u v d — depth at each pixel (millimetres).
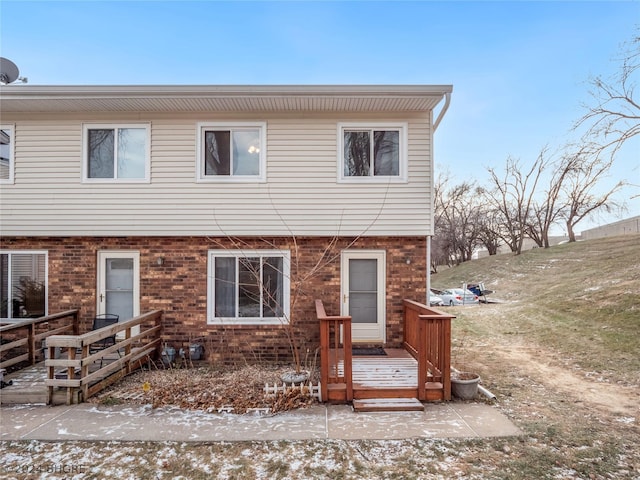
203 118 7527
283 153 7520
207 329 7547
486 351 9062
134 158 7559
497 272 30016
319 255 7617
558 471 3627
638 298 11195
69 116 7535
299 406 5254
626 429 4582
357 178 7488
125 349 6676
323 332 5453
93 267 7613
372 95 6797
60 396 5328
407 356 6973
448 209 40969
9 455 3941
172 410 5117
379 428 4570
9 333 7562
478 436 4352
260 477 3561
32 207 7477
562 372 7156
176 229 7453
